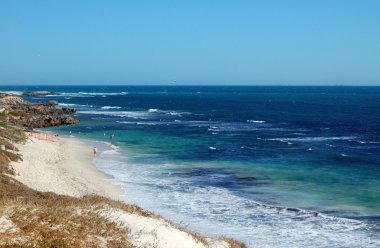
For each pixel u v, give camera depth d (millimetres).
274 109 148750
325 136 76125
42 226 14297
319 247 24219
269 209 31234
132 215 17906
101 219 16344
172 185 38219
